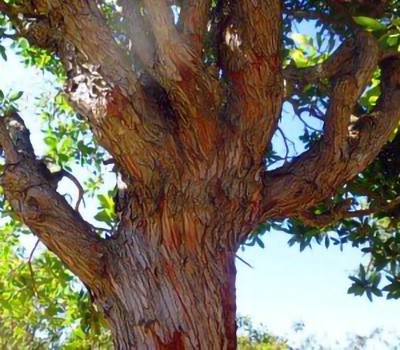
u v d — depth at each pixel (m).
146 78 3.93
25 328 7.93
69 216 3.76
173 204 3.66
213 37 4.55
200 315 3.55
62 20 3.75
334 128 4.14
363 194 5.82
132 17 3.81
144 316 3.54
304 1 5.71
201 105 3.67
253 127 3.90
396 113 4.36
